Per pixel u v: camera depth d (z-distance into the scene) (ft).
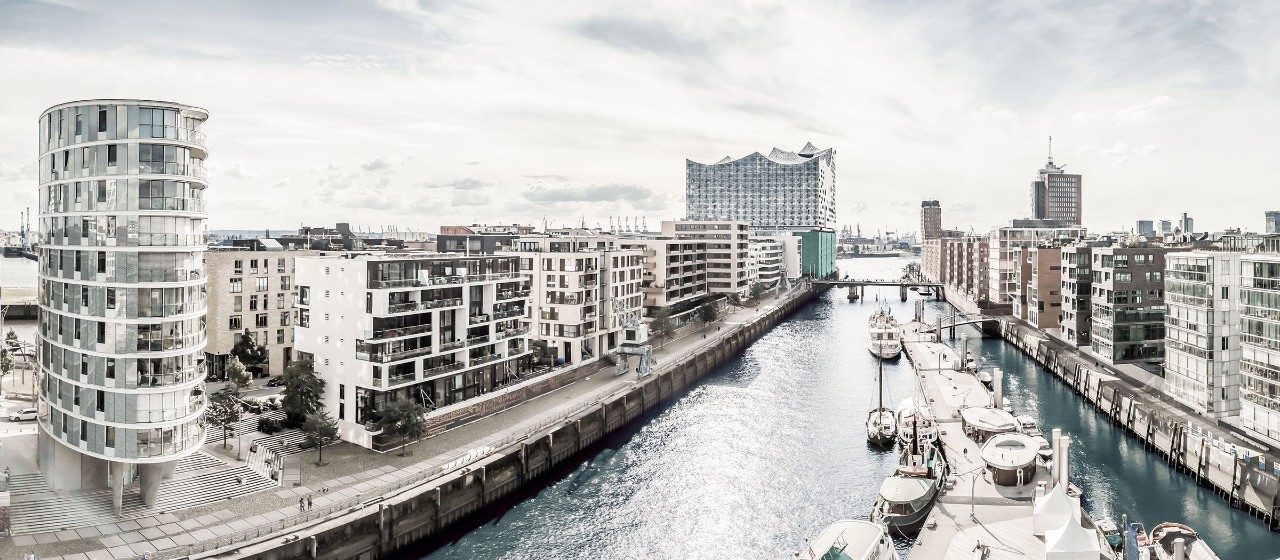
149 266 220.64
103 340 219.61
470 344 350.43
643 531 259.80
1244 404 295.89
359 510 232.73
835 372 525.75
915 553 214.07
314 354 326.24
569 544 250.78
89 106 221.25
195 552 202.90
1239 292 312.91
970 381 457.68
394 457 289.74
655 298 638.53
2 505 205.46
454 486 262.88
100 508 225.56
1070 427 382.42
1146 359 449.48
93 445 221.46
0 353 385.29
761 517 269.23
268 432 300.81
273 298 404.98
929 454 299.79
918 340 624.18
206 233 239.91
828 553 200.54
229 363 368.48
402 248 605.31
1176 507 272.10
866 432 368.07
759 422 392.88
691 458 335.67
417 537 247.29
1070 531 192.85
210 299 382.01
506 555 242.78
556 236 559.79
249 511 231.71
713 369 543.39
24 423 294.87
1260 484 258.16
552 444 320.91
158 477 228.02
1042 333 598.75
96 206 219.82
